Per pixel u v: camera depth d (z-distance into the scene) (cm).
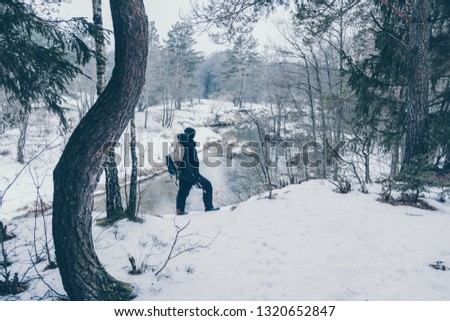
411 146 731
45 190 1747
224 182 1783
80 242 297
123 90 296
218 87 8750
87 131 291
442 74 854
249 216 605
